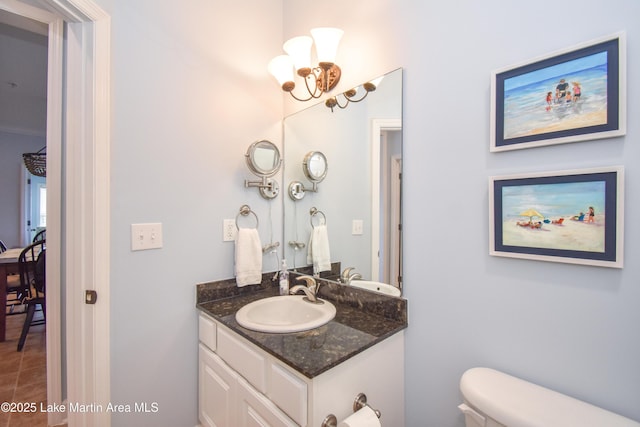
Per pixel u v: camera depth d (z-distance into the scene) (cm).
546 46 88
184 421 142
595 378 81
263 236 172
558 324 87
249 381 109
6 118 430
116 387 122
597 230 80
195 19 144
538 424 74
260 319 138
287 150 179
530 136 90
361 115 139
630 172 76
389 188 128
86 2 109
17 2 119
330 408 89
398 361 118
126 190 123
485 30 100
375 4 133
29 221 501
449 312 109
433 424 113
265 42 172
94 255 115
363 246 139
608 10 78
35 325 278
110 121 118
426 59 115
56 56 132
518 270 94
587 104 81
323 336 107
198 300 145
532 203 90
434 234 113
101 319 116
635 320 76
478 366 102
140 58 126
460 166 106
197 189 144
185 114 140
